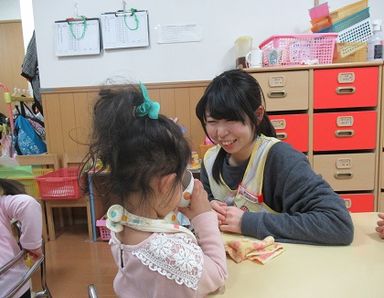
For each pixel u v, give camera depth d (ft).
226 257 2.47
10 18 14.47
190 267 1.90
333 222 2.69
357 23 7.55
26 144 8.88
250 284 2.18
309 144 7.25
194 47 8.48
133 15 8.33
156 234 2.00
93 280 6.51
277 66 7.04
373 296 2.00
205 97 3.28
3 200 3.95
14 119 9.16
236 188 3.61
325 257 2.51
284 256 2.54
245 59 7.59
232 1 8.31
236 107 3.12
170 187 2.05
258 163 3.40
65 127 8.81
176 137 2.05
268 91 7.07
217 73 8.55
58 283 6.41
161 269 1.88
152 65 8.56
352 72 7.02
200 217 2.36
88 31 8.43
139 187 1.98
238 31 8.41
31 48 8.86
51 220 8.49
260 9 8.32
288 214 2.97
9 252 3.82
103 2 8.41
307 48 7.25
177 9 8.35
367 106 7.16
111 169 1.98
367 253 2.56
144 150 1.94
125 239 2.07
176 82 8.55
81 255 7.63
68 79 8.70
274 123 7.14
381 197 7.44
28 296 3.97
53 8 8.46
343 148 7.30
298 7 8.30
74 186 8.00
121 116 1.95
